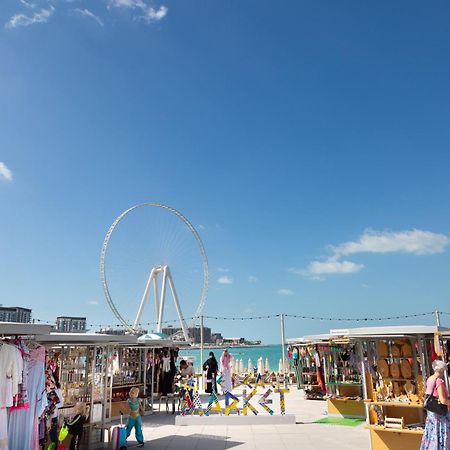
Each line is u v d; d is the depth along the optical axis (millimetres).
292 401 17641
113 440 9633
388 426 8422
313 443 10016
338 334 9078
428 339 8945
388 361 8969
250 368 27500
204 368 20391
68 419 9305
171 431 11766
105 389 10438
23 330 6895
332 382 14109
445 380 7750
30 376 7727
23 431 7480
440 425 7031
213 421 12672
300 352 20641
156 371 16953
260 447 9773
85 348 10844
